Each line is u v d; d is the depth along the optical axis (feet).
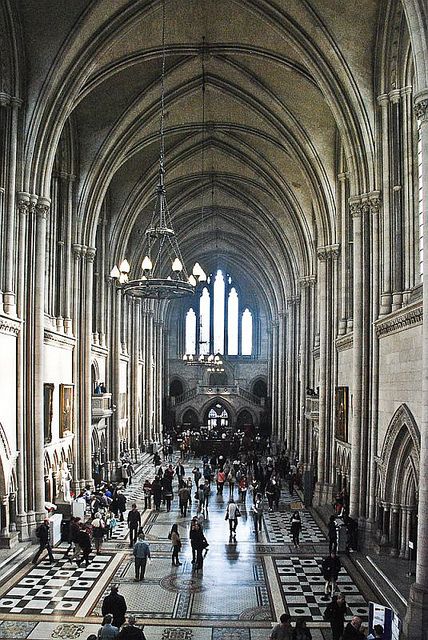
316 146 101.24
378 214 73.41
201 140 125.59
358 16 71.10
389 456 64.44
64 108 78.48
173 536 67.82
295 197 127.85
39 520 74.33
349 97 75.56
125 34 80.38
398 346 63.05
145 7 78.02
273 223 153.28
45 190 78.28
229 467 143.54
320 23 72.64
